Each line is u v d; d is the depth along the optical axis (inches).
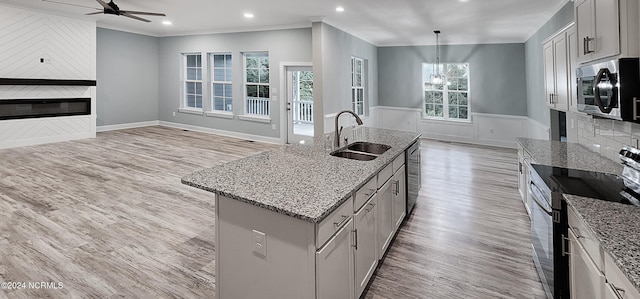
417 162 148.2
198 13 245.1
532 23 241.0
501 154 272.1
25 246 105.0
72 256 99.8
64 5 241.0
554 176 83.5
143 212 135.6
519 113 303.4
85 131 297.9
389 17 234.4
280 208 59.7
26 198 147.9
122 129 353.1
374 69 360.5
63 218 127.3
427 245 112.5
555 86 137.9
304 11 228.7
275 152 108.2
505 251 108.1
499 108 312.5
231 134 332.5
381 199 95.6
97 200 147.9
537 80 245.1
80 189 162.1
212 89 346.0
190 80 362.6
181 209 139.6
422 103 351.9
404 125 363.9
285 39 288.7
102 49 328.8
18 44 247.3
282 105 296.4
